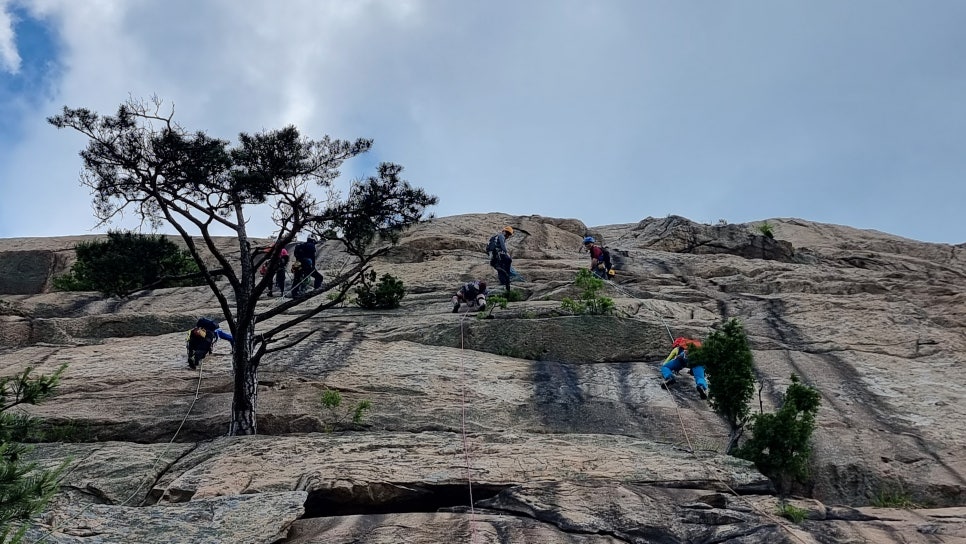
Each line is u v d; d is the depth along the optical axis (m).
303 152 12.05
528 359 13.66
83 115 11.28
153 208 12.51
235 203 12.27
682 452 9.88
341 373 12.32
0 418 6.78
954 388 12.24
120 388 12.05
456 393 11.87
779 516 8.26
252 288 11.91
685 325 14.41
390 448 9.73
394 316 15.61
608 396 11.91
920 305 16.55
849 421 11.15
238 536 7.25
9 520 5.87
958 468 9.96
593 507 8.05
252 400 10.96
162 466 9.55
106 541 7.00
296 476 8.80
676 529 7.77
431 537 7.39
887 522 8.21
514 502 8.18
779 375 12.72
